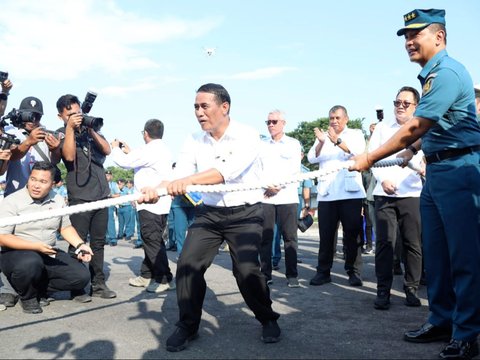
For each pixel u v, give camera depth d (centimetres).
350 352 313
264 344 329
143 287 539
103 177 486
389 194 431
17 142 423
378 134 485
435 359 301
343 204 539
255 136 341
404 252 447
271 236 554
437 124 309
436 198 315
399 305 445
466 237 302
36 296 422
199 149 350
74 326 374
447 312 333
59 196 453
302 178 319
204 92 331
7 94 463
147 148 532
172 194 314
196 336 342
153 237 516
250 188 310
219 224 334
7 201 428
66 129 454
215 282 557
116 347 324
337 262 735
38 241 433
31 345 328
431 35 315
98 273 480
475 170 303
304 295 489
